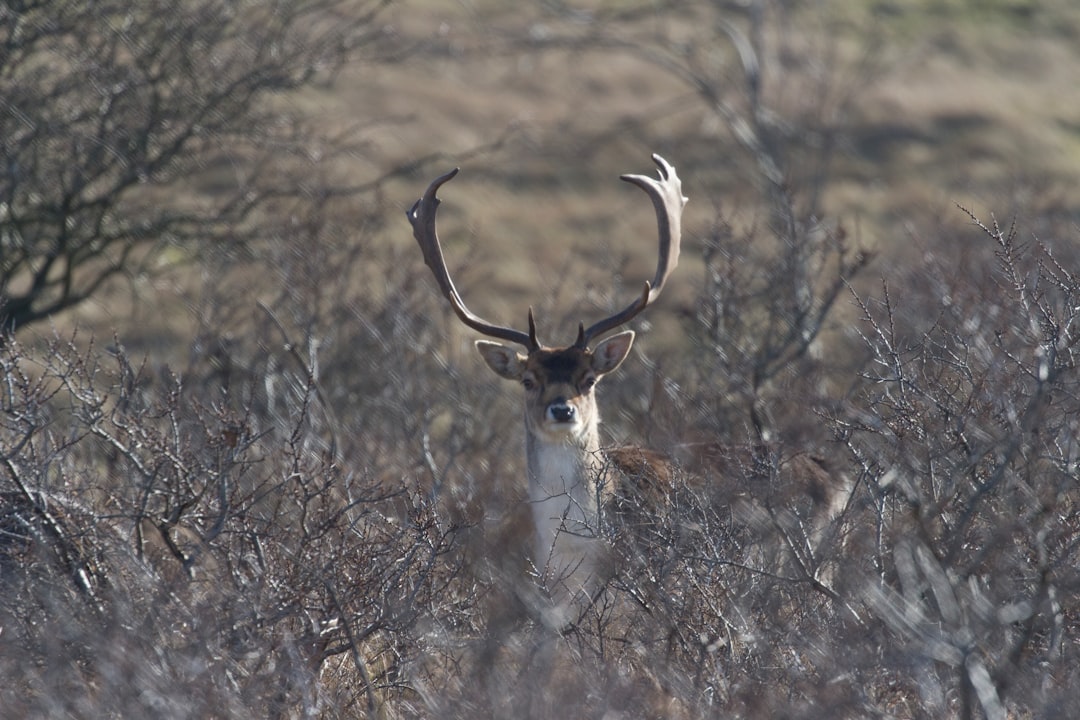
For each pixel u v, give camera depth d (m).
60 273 47.81
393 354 35.38
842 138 79.44
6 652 18.11
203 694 16.92
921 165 81.75
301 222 38.41
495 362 27.12
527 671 17.92
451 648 19.66
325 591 19.44
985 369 20.84
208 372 34.06
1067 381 19.55
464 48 95.00
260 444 25.44
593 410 25.72
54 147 37.72
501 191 78.19
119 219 39.72
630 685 17.81
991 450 18.94
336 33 43.09
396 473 28.91
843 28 105.38
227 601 18.50
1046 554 17.16
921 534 17.50
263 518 20.50
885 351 25.30
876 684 17.66
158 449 19.61
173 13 38.34
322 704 18.23
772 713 16.89
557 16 94.38
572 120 89.06
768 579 20.08
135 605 18.66
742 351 31.20
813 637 18.25
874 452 20.69
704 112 90.19
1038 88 100.06
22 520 19.17
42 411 23.02
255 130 40.62
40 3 37.34
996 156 84.38
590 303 42.69
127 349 39.72
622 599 22.17
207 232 40.31
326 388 34.72
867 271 40.91
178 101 38.84
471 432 33.84
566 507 24.81
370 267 45.97
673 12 100.81
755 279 37.53
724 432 28.62
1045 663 17.70
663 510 22.42
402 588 20.23
